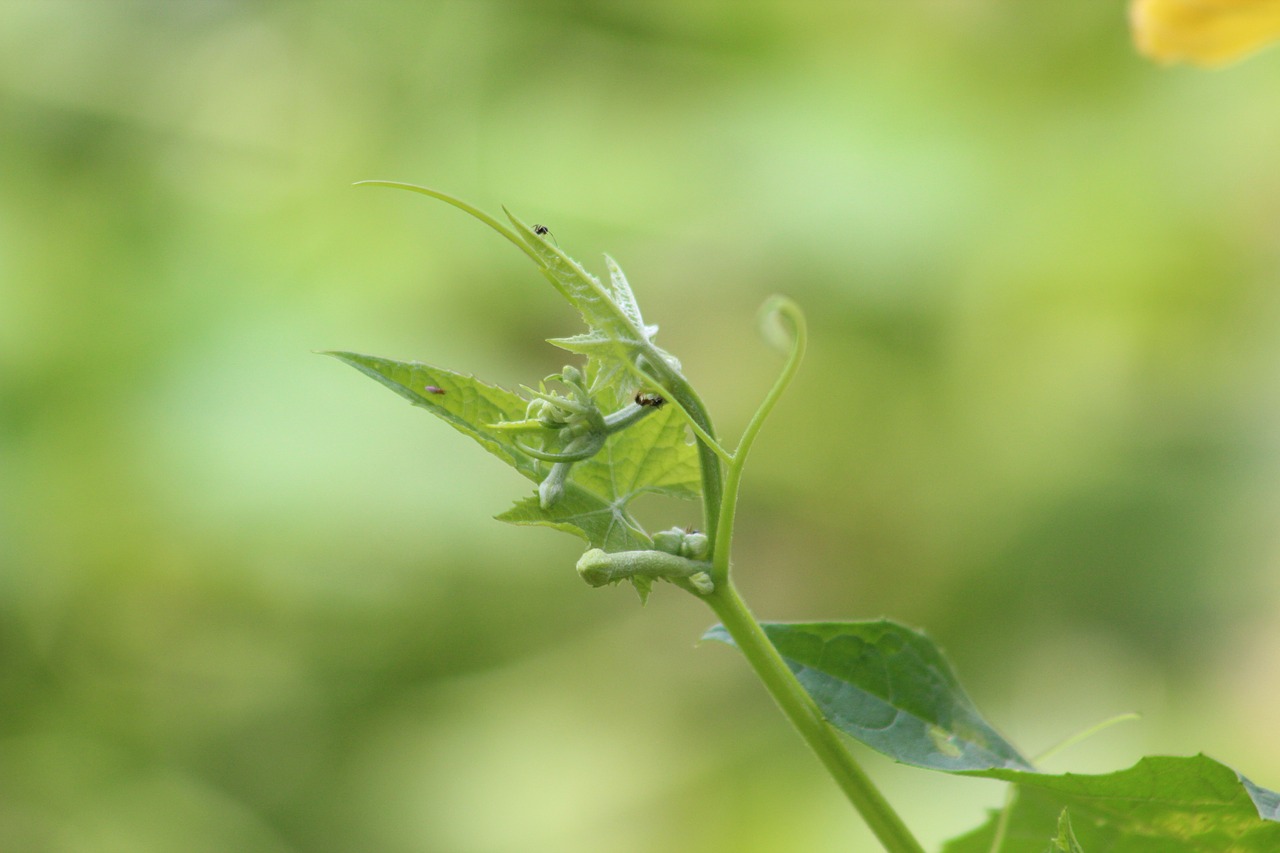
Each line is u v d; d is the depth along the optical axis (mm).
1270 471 1860
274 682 1769
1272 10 728
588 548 684
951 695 701
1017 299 1877
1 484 1606
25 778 1689
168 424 1625
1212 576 1817
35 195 1774
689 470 688
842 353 1909
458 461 1680
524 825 1761
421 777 1784
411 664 1794
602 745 1836
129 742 1730
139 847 1685
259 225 1817
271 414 1630
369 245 1823
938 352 1894
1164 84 1904
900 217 1828
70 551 1620
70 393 1654
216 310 1723
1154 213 1855
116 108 1850
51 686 1706
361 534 1630
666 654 1906
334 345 1706
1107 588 1845
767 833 1715
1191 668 1788
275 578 1660
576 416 679
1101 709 1777
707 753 1822
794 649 700
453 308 1815
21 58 1822
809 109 1903
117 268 1742
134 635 1700
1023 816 708
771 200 1860
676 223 1898
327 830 1763
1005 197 1860
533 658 1845
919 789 1609
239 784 1764
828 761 692
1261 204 1874
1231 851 691
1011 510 1893
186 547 1617
